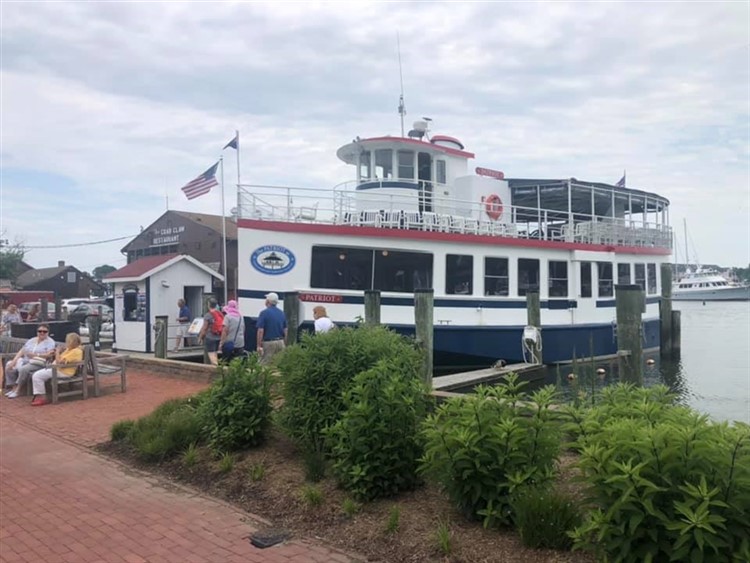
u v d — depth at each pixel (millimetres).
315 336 6637
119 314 19875
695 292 92125
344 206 15719
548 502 4156
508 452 4441
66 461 7035
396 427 5266
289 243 14805
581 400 6781
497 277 17219
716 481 3291
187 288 20297
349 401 5453
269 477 5879
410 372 6152
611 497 3488
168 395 11203
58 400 10805
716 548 3107
